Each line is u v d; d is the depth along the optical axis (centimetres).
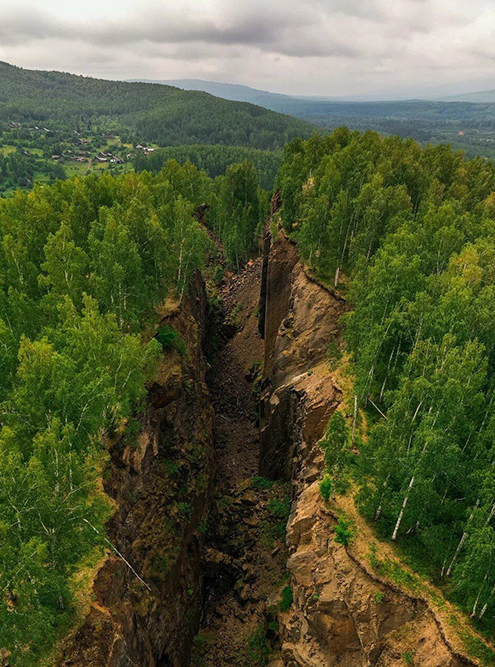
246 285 10581
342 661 3225
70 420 3069
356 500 3494
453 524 3169
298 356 6059
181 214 6769
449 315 3856
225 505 5719
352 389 4750
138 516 4059
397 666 2817
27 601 2231
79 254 5000
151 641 3597
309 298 6234
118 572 3244
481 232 6012
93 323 3956
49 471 2614
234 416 7488
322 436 4725
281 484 5816
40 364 3127
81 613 2750
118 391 3812
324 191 7075
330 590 3269
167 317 6022
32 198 6681
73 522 2673
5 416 3125
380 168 7338
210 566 5059
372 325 4294
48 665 2480
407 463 3078
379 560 3159
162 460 4834
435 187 7625
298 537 3906
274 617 4297
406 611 2942
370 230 5750
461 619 2783
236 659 4309
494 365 3978
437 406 3105
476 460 3178
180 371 5362
